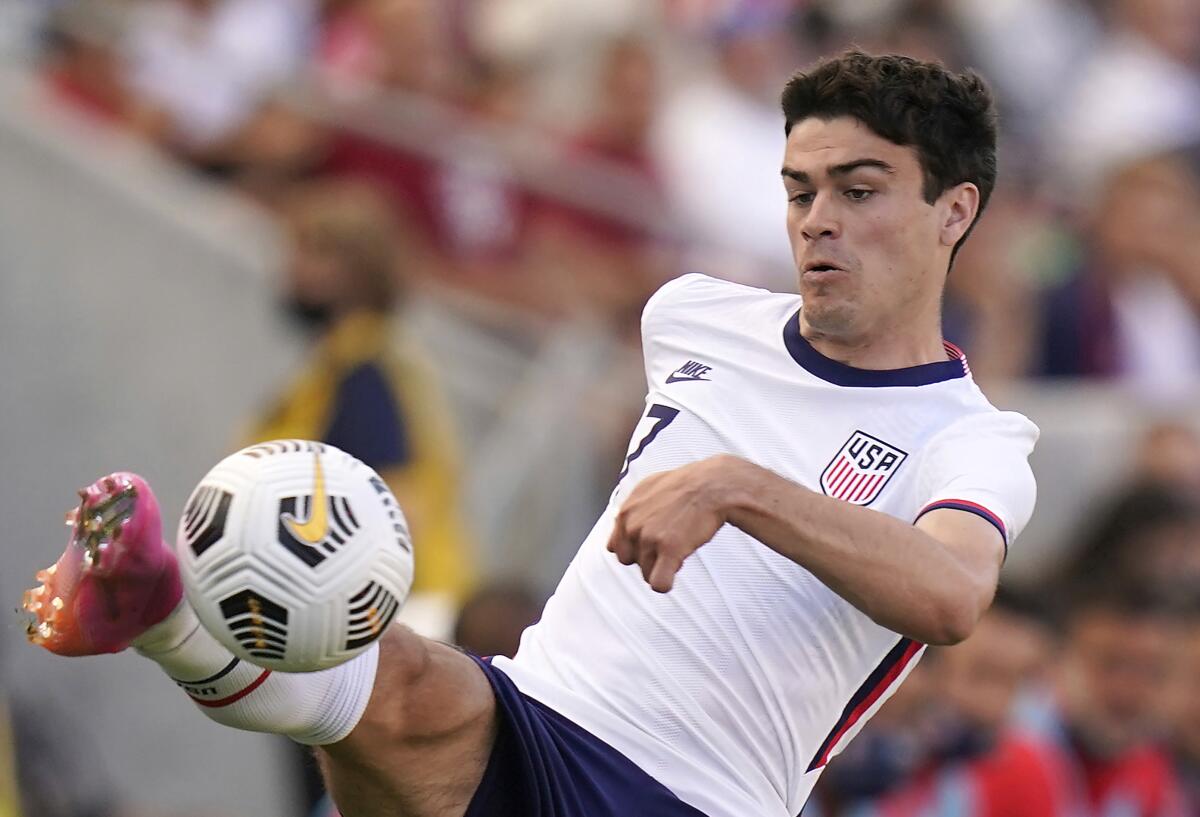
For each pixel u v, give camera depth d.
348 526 11.44
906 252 13.39
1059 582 24.19
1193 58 37.78
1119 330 32.75
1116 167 34.25
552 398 30.50
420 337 30.62
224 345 31.41
